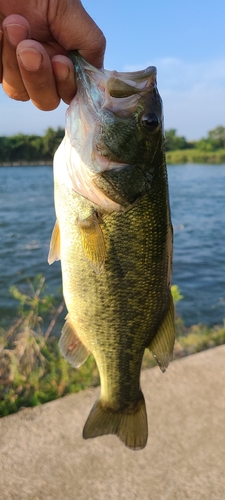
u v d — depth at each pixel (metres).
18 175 5.97
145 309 0.30
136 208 0.28
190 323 0.95
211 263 1.56
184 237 2.04
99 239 0.28
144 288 0.29
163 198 0.29
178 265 1.53
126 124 0.27
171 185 4.60
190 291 1.22
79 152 0.27
